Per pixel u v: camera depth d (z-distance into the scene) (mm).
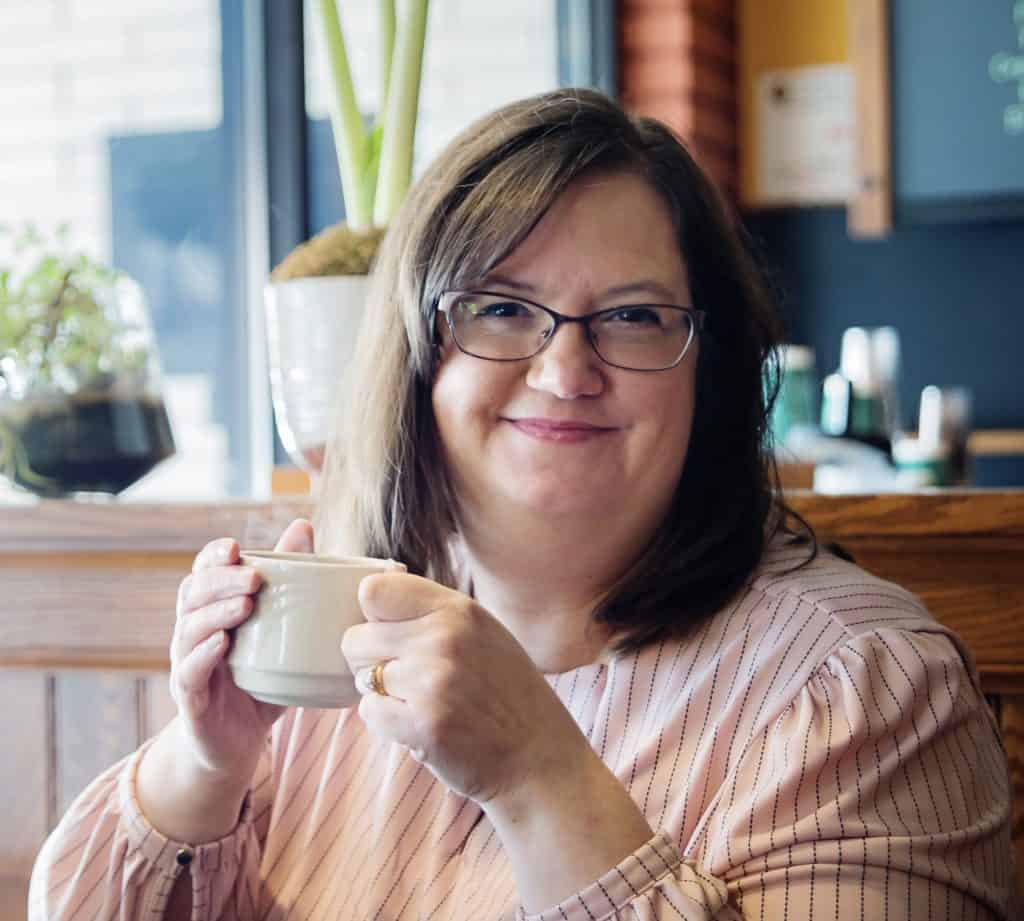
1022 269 3811
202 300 2969
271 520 1430
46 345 1615
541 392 1068
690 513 1152
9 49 2920
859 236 3895
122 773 1206
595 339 1079
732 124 3965
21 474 1632
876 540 1305
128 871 1147
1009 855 1048
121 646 1504
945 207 3656
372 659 899
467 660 887
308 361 1456
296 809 1252
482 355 1088
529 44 3619
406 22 1552
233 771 1122
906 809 973
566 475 1075
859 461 2102
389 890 1153
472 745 888
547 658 1198
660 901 907
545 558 1128
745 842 977
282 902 1218
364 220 1584
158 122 2949
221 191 2941
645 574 1136
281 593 928
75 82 2939
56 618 1526
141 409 1665
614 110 1125
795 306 4004
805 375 2145
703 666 1103
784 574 1131
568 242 1075
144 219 2969
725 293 1168
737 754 1045
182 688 1026
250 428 2945
